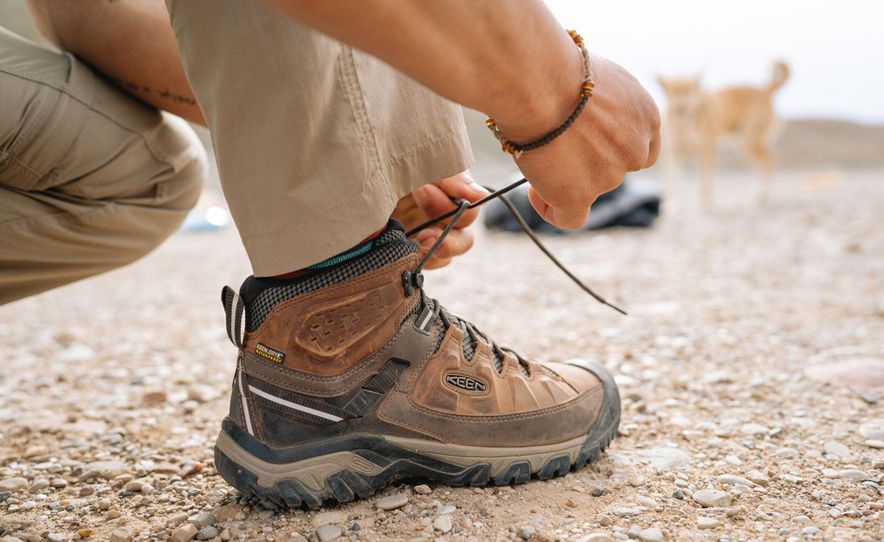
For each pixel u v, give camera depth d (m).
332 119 0.99
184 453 1.61
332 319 1.14
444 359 1.24
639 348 2.51
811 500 1.26
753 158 10.18
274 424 1.17
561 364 1.48
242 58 0.95
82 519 1.28
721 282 3.85
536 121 0.91
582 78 0.92
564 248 5.43
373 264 1.15
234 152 0.99
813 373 2.07
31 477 1.49
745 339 2.57
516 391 1.30
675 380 2.08
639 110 1.00
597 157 0.99
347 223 1.03
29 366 2.53
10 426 1.83
